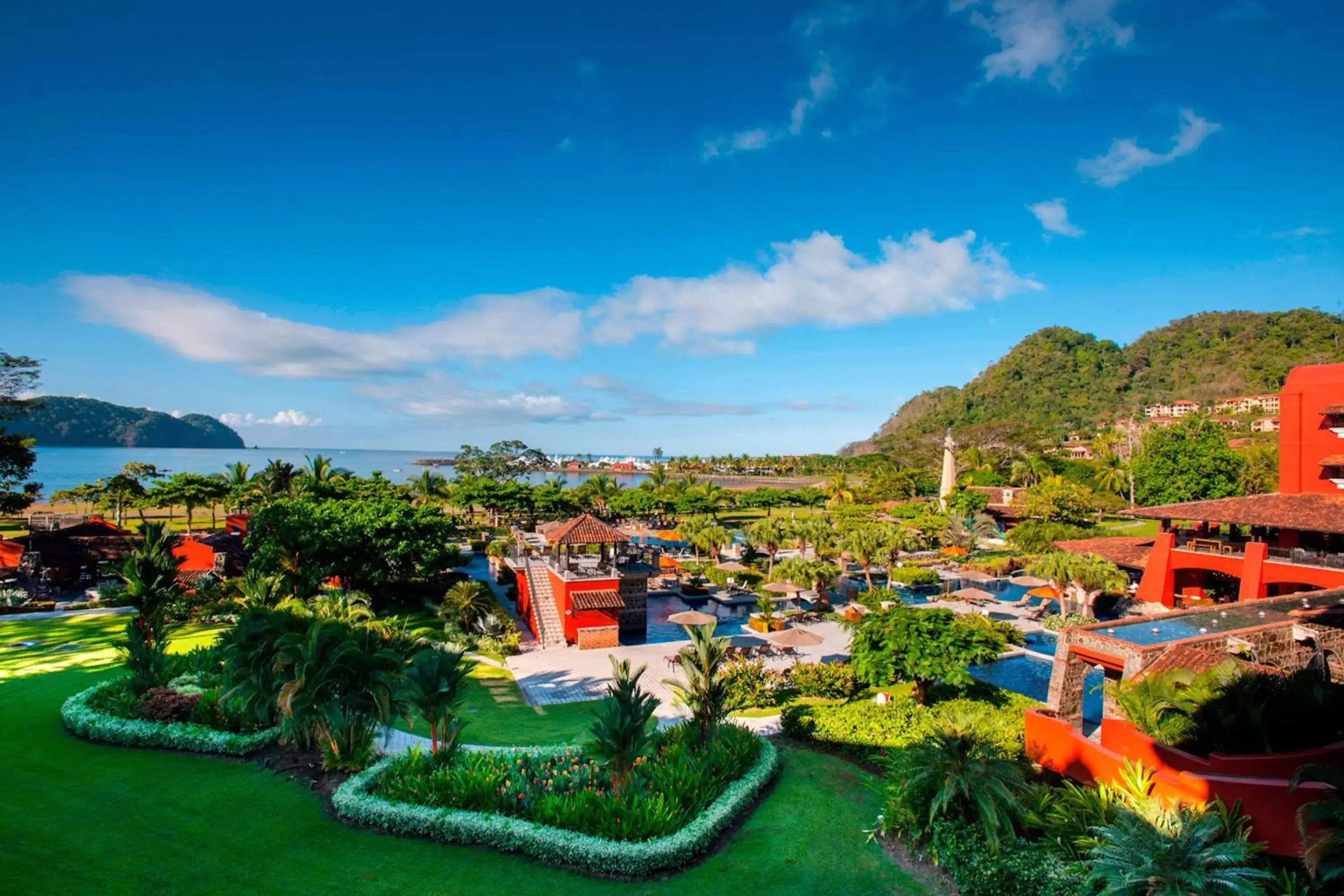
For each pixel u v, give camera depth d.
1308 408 36.31
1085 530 63.97
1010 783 14.16
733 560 67.19
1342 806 10.53
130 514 93.19
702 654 19.45
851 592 53.81
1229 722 14.78
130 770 16.41
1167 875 10.25
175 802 15.12
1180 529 42.59
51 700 20.62
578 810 14.60
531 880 13.31
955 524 70.88
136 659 20.67
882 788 17.14
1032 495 77.19
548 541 38.88
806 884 13.30
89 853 13.03
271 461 82.81
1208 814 11.33
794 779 18.50
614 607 35.28
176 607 33.09
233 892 12.33
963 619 36.94
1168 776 14.12
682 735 19.19
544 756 18.36
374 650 17.88
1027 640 37.72
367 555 37.53
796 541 62.12
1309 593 26.78
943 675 22.81
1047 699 25.47
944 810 14.01
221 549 45.34
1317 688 15.02
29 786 15.22
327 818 15.05
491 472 141.12
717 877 13.55
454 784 15.55
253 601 24.14
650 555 61.16
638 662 32.94
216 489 75.06
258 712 17.27
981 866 12.72
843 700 26.75
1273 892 11.11
